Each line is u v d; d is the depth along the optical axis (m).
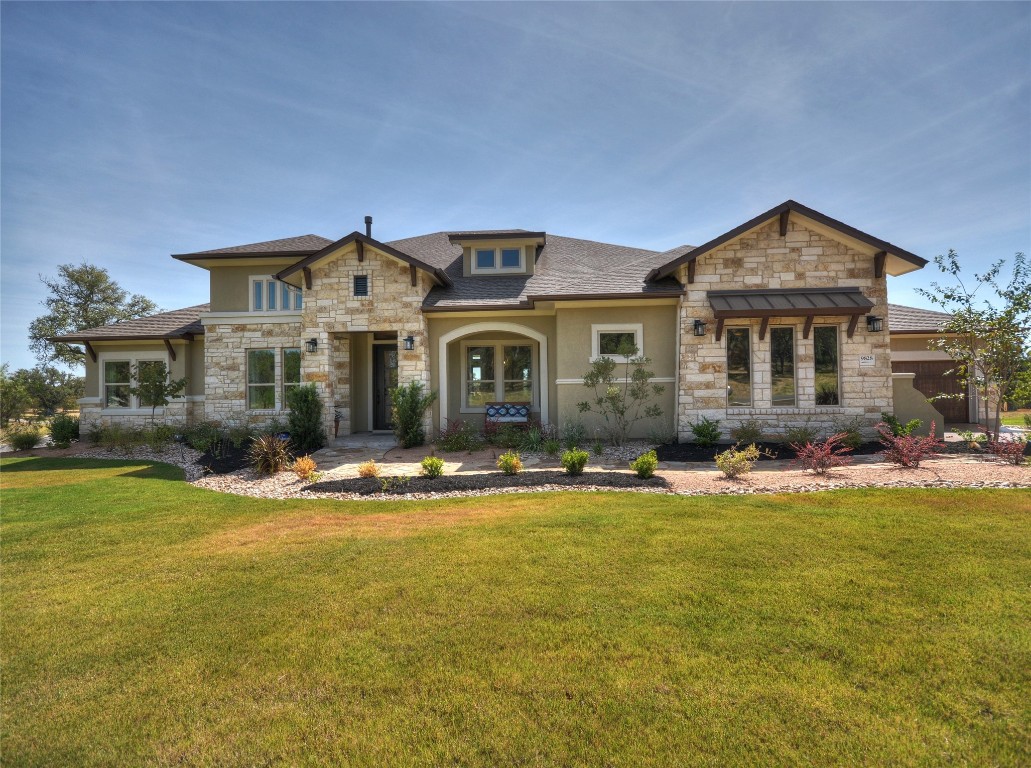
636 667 3.29
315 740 2.73
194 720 2.94
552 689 3.10
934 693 2.95
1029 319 11.02
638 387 13.05
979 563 4.78
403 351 14.92
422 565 5.24
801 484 8.29
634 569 4.93
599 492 8.45
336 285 15.15
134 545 6.20
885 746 2.54
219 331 17.14
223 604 4.48
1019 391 11.01
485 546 5.77
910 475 8.52
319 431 14.47
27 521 7.36
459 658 3.48
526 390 16.70
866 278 13.05
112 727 2.90
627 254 20.14
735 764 2.46
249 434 15.79
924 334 17.61
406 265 15.01
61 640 3.91
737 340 13.41
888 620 3.79
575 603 4.25
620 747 2.60
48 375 36.91
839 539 5.55
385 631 3.89
